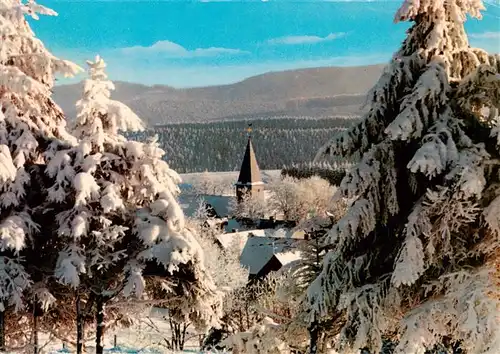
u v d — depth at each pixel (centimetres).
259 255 4838
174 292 1745
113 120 1689
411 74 1427
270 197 10038
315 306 1494
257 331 1712
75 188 1553
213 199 10594
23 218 1588
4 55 1645
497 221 1260
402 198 1477
